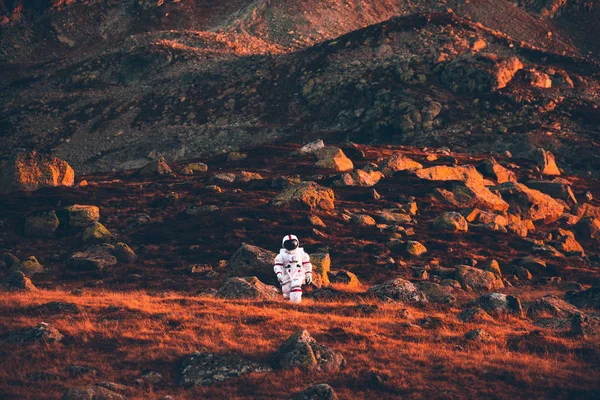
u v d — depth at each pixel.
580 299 67.56
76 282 100.00
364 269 105.44
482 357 39.47
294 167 182.12
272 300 57.03
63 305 51.38
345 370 36.84
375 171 169.88
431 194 155.38
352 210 141.25
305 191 138.50
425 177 170.88
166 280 98.38
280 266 56.44
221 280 95.88
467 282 94.50
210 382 35.41
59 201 143.50
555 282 105.06
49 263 112.88
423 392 34.09
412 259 113.25
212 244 116.44
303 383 35.00
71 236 126.81
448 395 33.53
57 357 39.34
